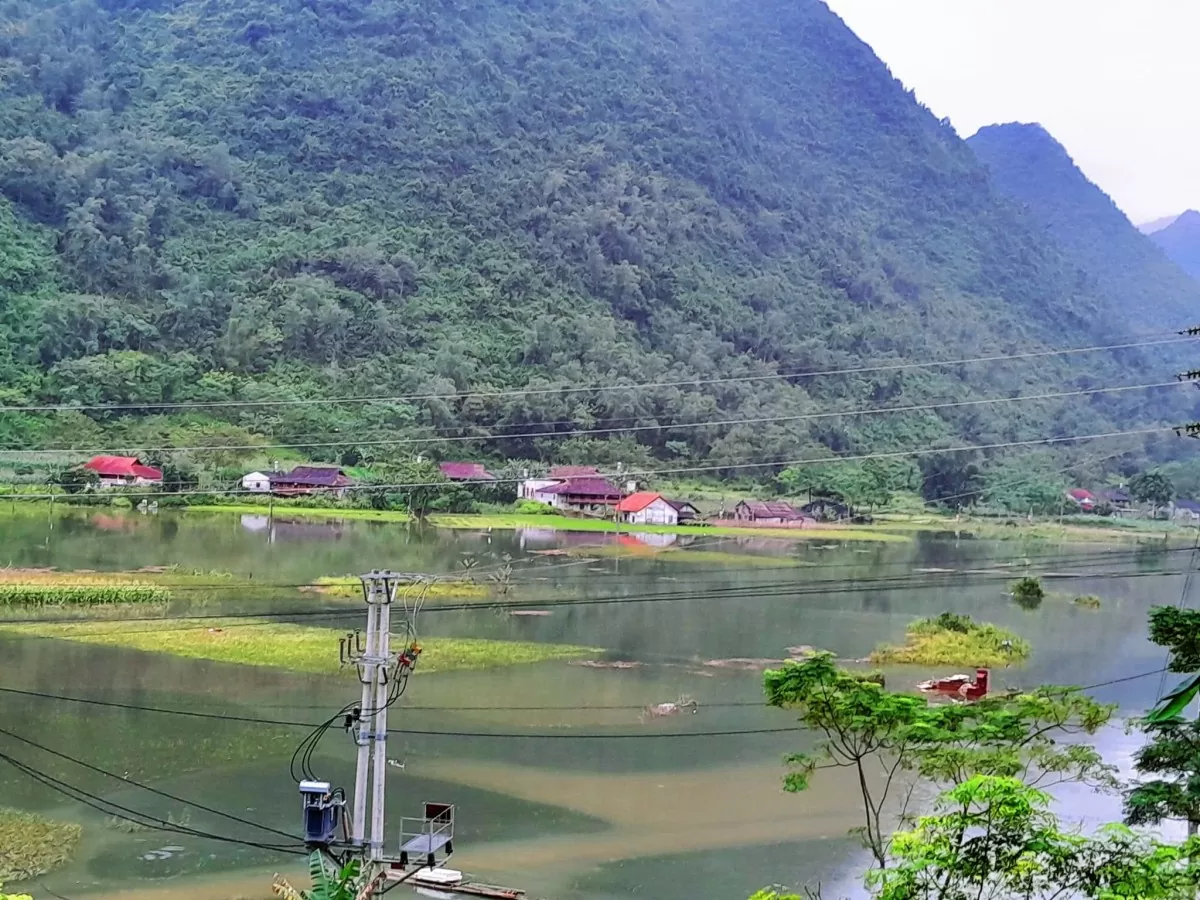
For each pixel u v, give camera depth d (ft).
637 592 248.73
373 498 389.60
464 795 115.85
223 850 99.04
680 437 529.86
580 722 143.02
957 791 54.24
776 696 78.89
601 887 94.38
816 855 103.14
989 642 202.18
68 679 152.87
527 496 438.40
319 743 129.90
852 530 420.77
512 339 617.21
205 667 162.91
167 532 314.35
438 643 188.75
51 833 101.50
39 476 372.17
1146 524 477.77
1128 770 125.49
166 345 536.01
